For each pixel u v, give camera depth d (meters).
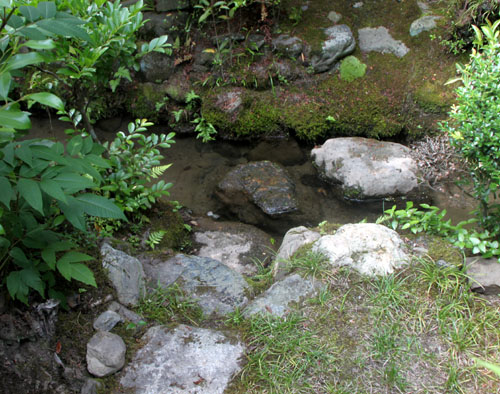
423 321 2.66
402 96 5.30
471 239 2.99
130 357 2.52
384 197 4.56
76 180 2.05
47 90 3.70
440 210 4.35
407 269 2.95
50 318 2.54
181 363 2.48
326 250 3.05
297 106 5.37
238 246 3.96
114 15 2.97
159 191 3.88
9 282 2.26
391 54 5.54
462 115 3.02
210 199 4.57
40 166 2.07
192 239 4.04
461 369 2.45
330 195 4.65
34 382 2.34
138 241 3.73
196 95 5.47
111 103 5.62
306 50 5.51
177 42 5.59
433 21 5.54
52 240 2.41
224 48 5.64
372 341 2.58
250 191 4.57
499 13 4.80
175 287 2.97
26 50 5.28
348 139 5.00
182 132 5.57
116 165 3.66
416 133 5.18
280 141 5.39
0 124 1.76
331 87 5.44
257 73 5.47
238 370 2.47
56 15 1.98
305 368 2.46
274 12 5.77
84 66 2.91
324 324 2.68
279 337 2.60
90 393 2.34
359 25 5.77
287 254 3.33
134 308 2.83
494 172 2.88
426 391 2.35
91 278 2.35
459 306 2.72
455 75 5.25
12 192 2.13
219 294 2.96
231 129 5.38
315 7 5.87
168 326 2.67
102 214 2.18
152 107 5.61
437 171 4.72
